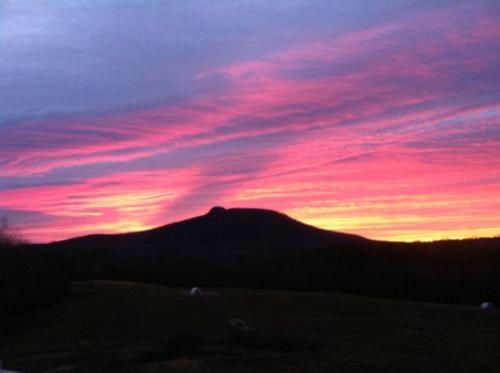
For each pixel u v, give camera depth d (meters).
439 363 17.20
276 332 24.97
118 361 18.97
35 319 34.53
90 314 34.47
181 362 17.80
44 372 18.45
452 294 54.84
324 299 36.59
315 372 16.11
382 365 16.92
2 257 40.16
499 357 18.14
